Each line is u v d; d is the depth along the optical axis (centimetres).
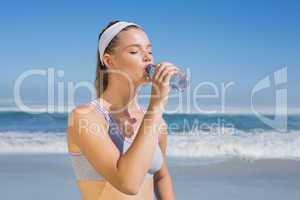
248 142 1071
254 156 934
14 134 1213
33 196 645
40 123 1321
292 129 1272
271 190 683
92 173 228
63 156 959
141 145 202
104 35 235
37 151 1034
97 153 213
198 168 823
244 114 1404
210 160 892
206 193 664
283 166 845
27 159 923
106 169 209
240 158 912
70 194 655
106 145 216
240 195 655
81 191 236
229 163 867
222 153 966
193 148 998
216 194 659
